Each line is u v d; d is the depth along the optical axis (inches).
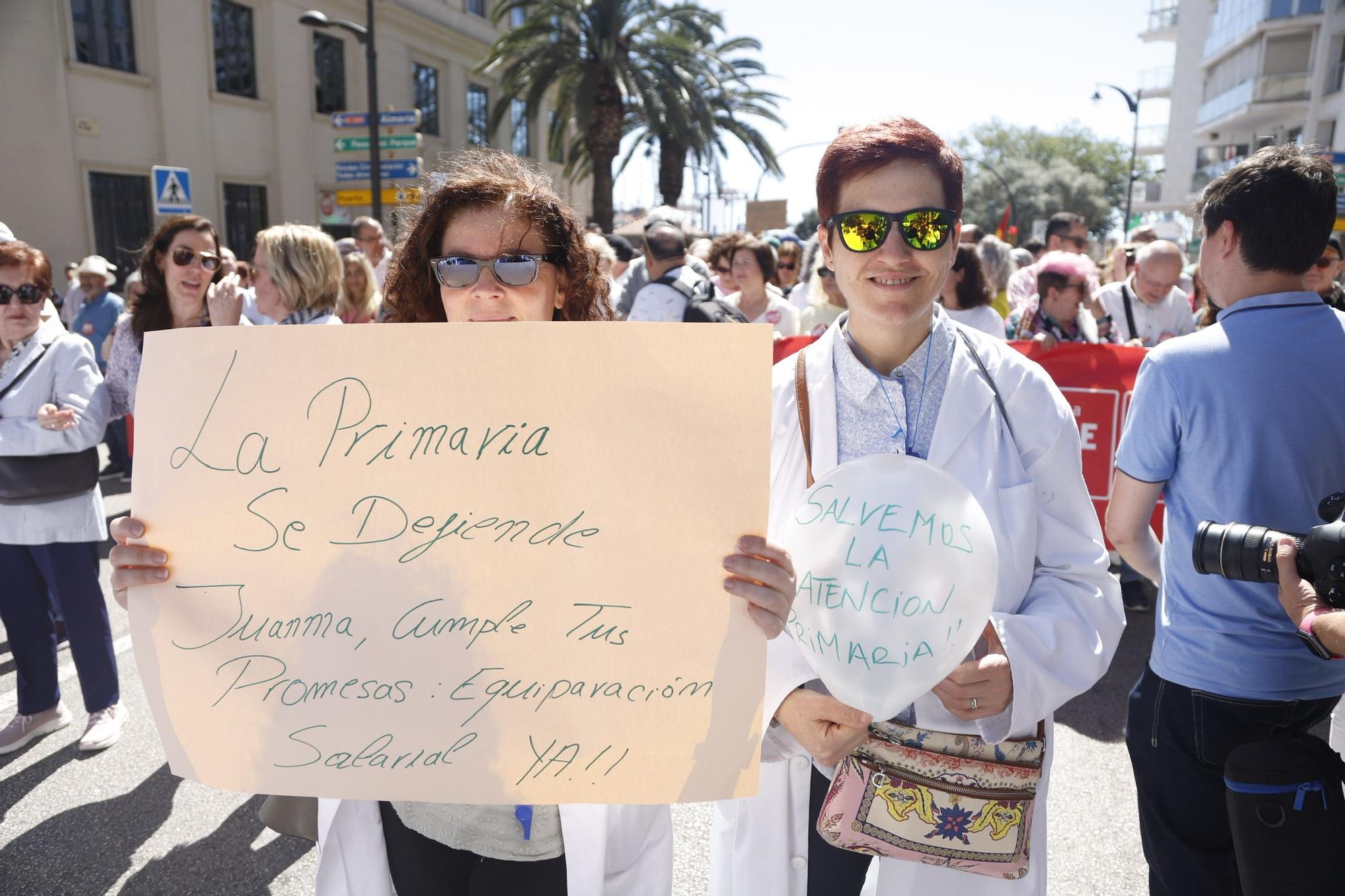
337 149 568.7
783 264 363.3
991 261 257.1
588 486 47.6
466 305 58.9
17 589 128.9
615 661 48.1
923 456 59.7
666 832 62.2
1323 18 1235.2
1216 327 71.0
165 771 125.7
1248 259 68.9
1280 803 58.3
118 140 637.9
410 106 925.8
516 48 806.5
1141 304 213.8
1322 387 66.4
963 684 53.2
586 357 47.2
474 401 47.7
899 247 54.4
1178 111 1756.9
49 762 127.6
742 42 954.1
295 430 48.4
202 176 698.8
